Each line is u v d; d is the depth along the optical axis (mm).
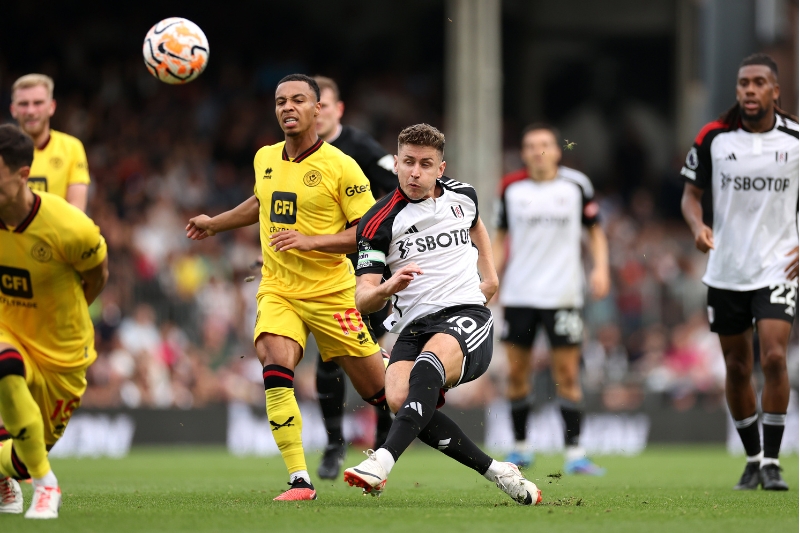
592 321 60844
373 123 88062
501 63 98750
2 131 16422
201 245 63812
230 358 57562
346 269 22172
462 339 18906
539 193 33969
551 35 98938
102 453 49188
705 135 25844
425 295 19500
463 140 65312
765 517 17891
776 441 25156
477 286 19875
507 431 50656
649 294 62719
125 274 58281
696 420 52219
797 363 53625
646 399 55188
